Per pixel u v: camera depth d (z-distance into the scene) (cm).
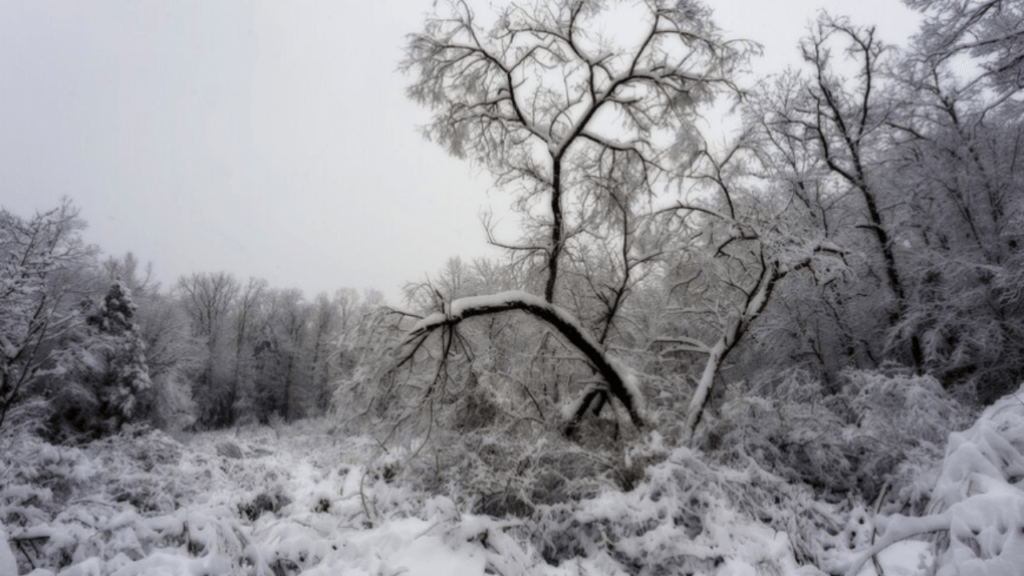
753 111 1282
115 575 295
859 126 1402
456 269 1169
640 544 523
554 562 566
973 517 255
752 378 1405
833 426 802
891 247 1300
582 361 1022
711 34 912
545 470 688
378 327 840
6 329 1032
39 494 542
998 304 1091
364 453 824
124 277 3031
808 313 1307
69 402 1930
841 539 561
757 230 890
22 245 1159
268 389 4178
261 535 508
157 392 2509
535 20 928
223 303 4528
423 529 480
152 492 781
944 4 1005
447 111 1009
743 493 605
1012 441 312
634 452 696
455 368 902
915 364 1239
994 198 1149
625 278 1012
